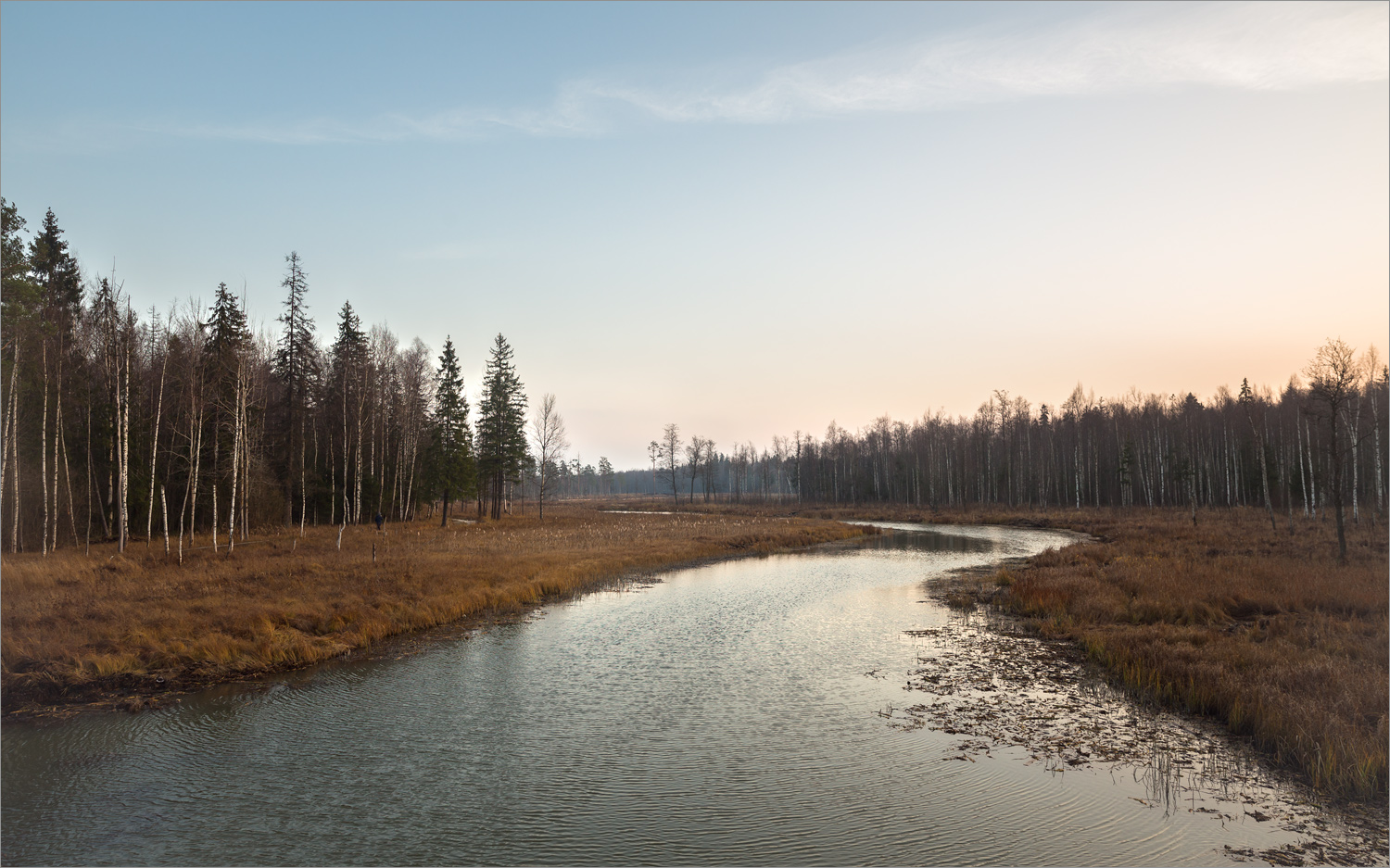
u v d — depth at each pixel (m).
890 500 111.56
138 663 15.41
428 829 8.95
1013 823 8.91
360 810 9.50
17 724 12.60
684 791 10.02
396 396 57.50
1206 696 13.11
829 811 9.33
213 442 41.38
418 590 23.62
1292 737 10.77
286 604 20.17
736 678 15.79
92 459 38.09
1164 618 19.83
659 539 46.09
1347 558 27.14
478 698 14.32
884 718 13.08
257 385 42.59
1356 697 11.46
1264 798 9.48
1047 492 91.06
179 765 10.97
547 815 9.32
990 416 107.06
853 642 19.28
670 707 13.80
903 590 28.34
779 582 30.81
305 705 13.88
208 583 22.38
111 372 34.88
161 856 8.27
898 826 8.88
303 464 46.84
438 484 56.59
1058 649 18.20
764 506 114.75
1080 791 9.80
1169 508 73.06
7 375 30.56
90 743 11.82
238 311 43.66
